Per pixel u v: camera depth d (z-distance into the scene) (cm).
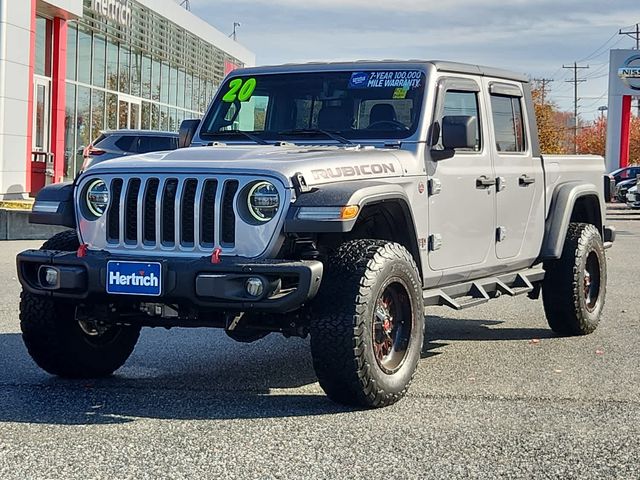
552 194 823
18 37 2300
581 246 827
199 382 652
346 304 538
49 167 2450
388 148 646
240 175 552
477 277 728
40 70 2541
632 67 5497
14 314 936
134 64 3167
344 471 446
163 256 563
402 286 579
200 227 557
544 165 811
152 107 3359
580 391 622
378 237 638
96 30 2806
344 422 535
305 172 552
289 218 537
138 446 485
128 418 544
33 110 2462
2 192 2264
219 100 736
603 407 577
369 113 675
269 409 567
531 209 787
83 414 552
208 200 558
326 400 592
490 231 727
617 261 1603
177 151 612
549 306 832
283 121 705
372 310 546
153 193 571
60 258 573
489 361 731
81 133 2786
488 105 739
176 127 3634
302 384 647
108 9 2870
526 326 908
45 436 503
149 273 545
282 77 717
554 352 771
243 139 704
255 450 479
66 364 636
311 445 488
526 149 793
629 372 687
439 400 593
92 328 647
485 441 498
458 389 627
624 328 893
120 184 582
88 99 2828
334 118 685
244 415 552
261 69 732
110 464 455
